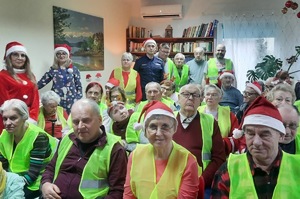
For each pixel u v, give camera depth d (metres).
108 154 1.81
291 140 1.68
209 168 2.17
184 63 5.43
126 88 4.33
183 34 6.37
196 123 2.25
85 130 1.78
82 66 5.18
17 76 3.01
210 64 5.11
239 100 4.00
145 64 4.68
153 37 6.51
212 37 6.15
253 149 1.30
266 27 6.13
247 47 6.22
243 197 1.31
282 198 1.25
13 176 1.76
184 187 1.56
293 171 1.29
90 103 1.82
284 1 6.02
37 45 4.16
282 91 2.28
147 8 6.61
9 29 3.68
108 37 5.98
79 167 1.83
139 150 1.69
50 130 3.10
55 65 3.92
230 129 2.77
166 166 1.61
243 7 6.24
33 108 3.06
